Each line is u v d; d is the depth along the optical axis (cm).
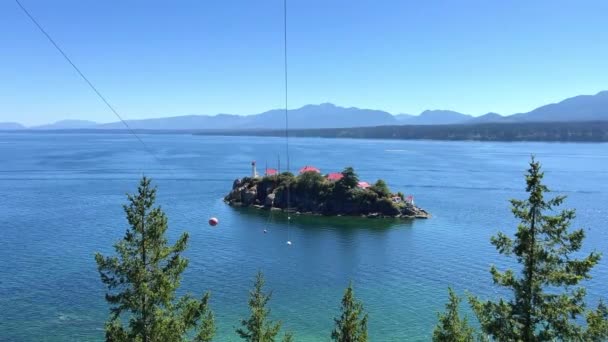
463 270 9256
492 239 2802
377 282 8538
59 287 7681
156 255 3139
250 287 8119
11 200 15925
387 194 16212
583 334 2503
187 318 3259
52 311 6738
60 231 11638
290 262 9812
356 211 15762
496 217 14975
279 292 7956
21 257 9369
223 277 8656
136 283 3028
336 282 8525
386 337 6250
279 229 13250
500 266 9500
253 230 12988
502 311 2706
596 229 12875
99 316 6588
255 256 10200
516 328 2702
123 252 3095
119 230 11812
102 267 3070
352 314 3566
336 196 16038
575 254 10225
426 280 8644
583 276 2570
